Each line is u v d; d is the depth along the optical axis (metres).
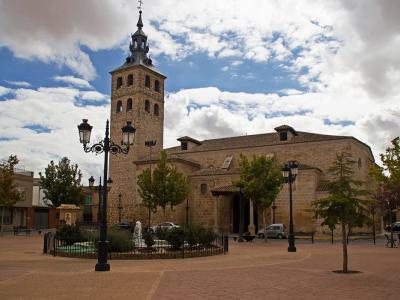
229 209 52.84
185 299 10.68
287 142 54.38
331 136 52.47
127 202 59.47
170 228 25.95
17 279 13.85
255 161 40.62
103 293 11.40
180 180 49.16
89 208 75.19
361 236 46.00
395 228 53.88
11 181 46.03
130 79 63.75
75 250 22.48
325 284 13.27
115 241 21.98
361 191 16.31
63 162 65.75
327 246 31.58
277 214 49.03
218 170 55.59
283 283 13.40
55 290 11.84
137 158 60.31
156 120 64.94
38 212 65.75
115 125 63.53
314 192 47.19
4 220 58.69
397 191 33.84
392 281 13.98
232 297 11.03
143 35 65.38
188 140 62.91
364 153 54.94
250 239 38.38
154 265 18.25
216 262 19.69
